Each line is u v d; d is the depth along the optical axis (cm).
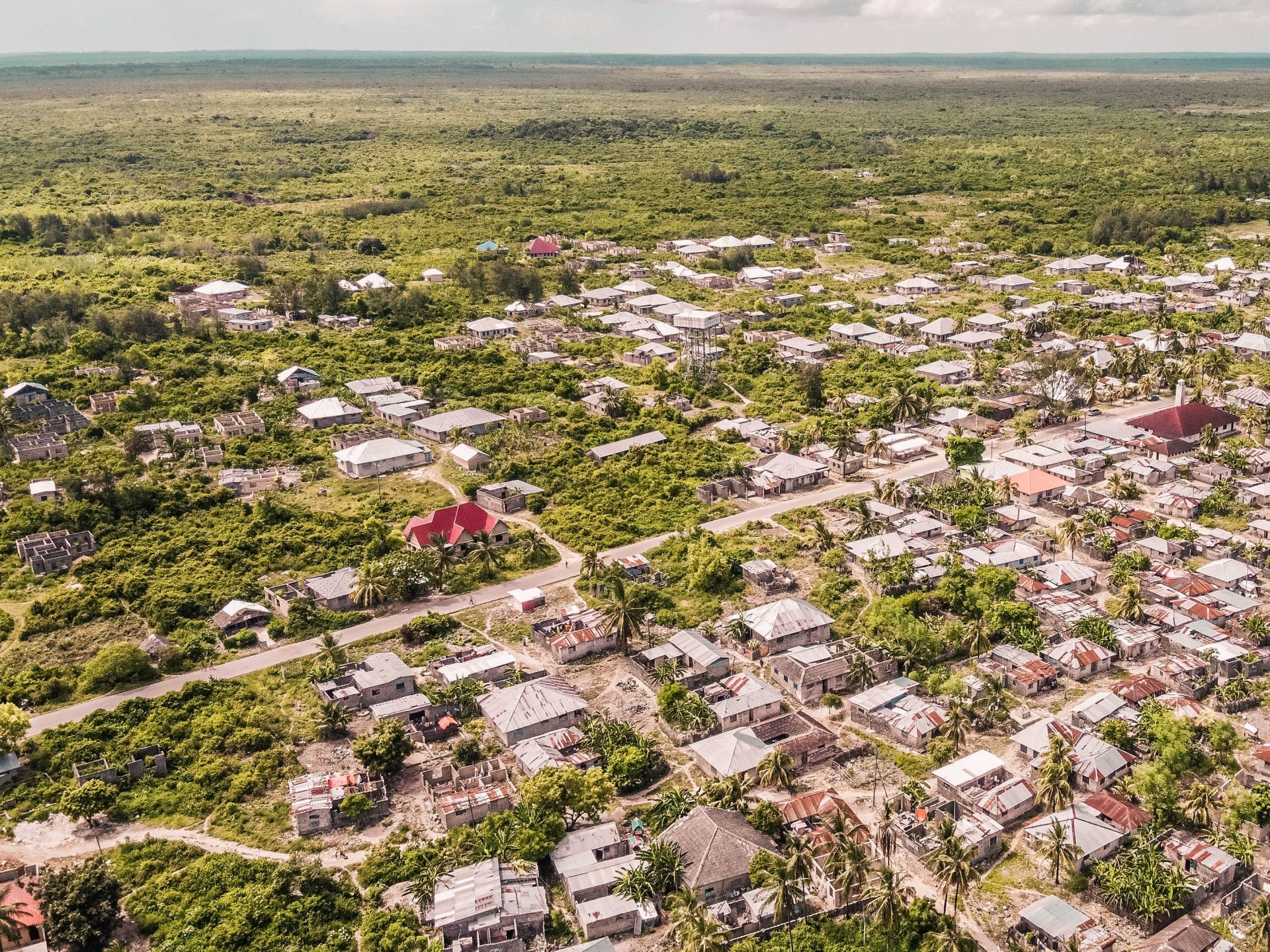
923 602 19125
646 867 12862
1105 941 11894
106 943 12431
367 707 16900
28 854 13850
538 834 13312
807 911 12662
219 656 18488
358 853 13800
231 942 12225
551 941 12312
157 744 15825
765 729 15825
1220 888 12825
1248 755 15100
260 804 14762
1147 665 17538
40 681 17588
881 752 15562
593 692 17200
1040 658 17550
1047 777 13912
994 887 13012
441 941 12019
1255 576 19925
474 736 16150
